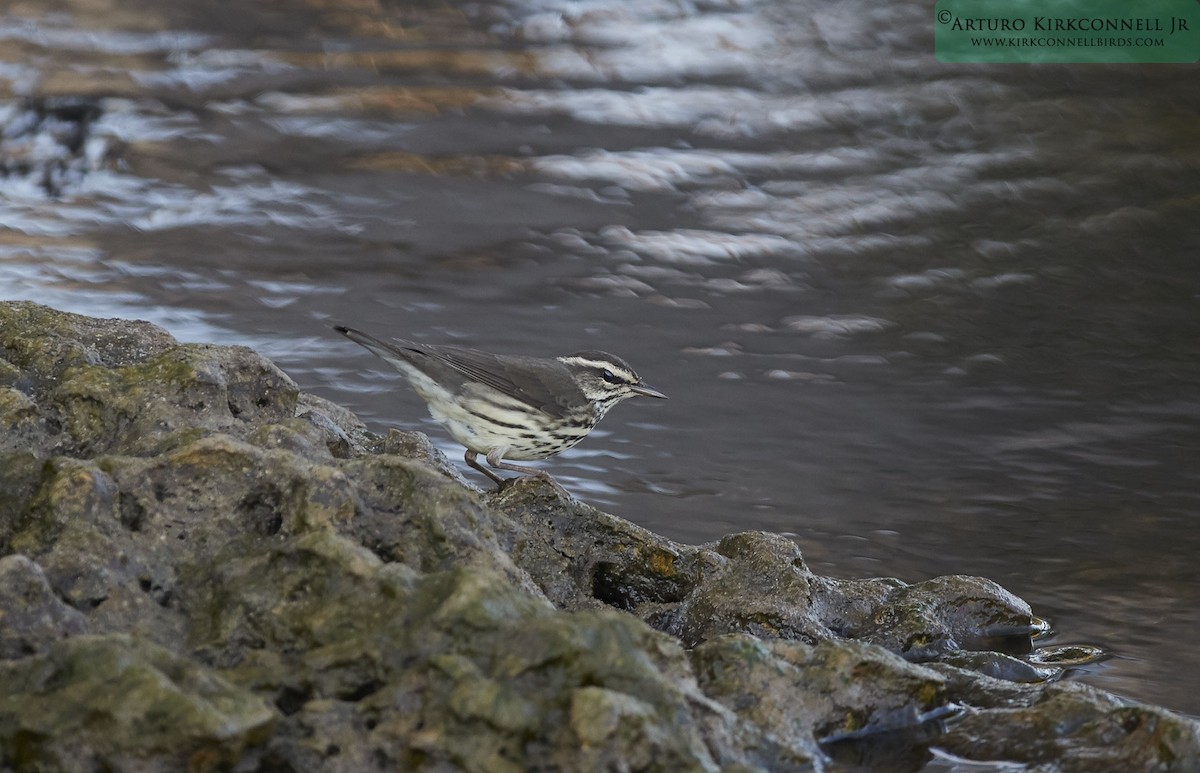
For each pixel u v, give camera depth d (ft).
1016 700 28.48
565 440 40.75
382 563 24.32
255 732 20.71
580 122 82.53
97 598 23.88
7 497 25.79
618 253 65.46
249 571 24.44
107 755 20.24
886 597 33.60
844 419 50.52
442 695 21.63
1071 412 51.26
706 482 44.83
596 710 20.85
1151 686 31.12
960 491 44.52
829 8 106.42
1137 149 78.43
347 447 31.04
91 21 95.14
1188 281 63.16
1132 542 40.57
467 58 92.43
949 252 66.64
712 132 81.92
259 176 71.92
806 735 25.99
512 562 26.61
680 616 31.86
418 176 73.05
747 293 61.93
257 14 98.68
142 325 32.63
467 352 39.50
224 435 26.81
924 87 89.30
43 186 68.80
